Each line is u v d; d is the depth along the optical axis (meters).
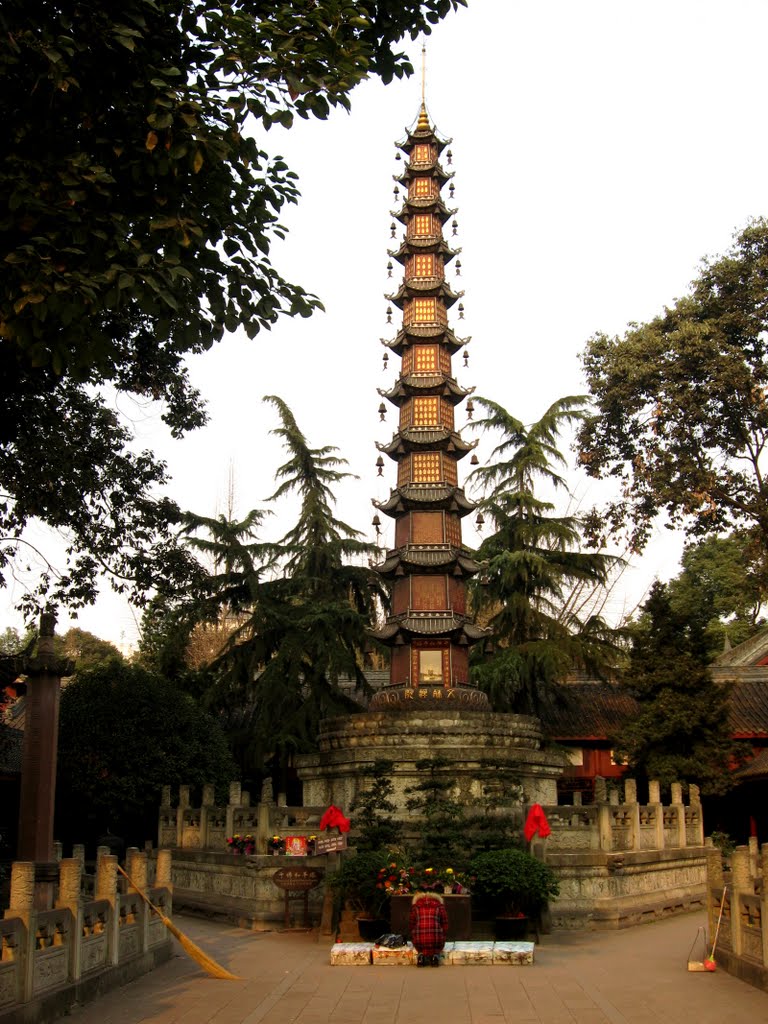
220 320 15.67
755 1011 14.77
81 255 13.75
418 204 36.69
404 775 28.56
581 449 37.75
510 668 39.44
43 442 27.47
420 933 19.39
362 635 42.28
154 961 19.16
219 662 42.44
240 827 28.00
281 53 14.84
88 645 69.31
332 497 45.53
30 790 26.11
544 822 23.88
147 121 13.76
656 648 38.47
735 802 40.59
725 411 35.34
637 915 26.17
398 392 34.84
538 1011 15.24
